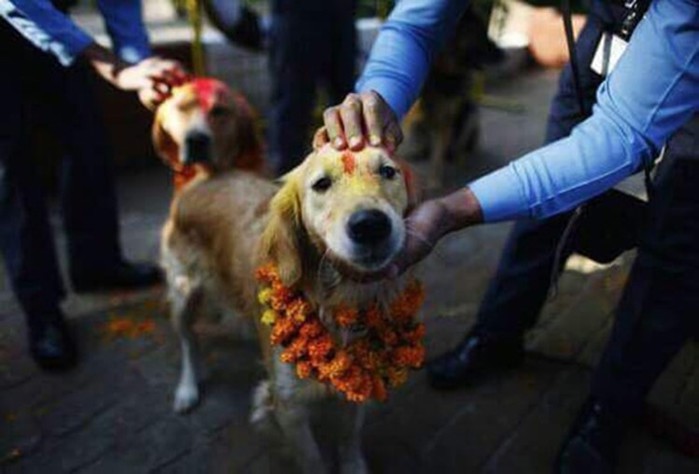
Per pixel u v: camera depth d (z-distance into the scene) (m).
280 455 2.19
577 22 5.70
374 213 1.36
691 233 1.72
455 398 2.45
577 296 3.11
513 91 6.89
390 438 2.26
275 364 1.86
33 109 2.62
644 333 1.90
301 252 1.64
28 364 2.64
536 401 2.44
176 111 2.45
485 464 2.16
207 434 2.29
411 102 1.66
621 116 1.32
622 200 1.84
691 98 1.30
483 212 1.37
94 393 2.49
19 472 2.13
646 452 2.21
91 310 3.01
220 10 4.07
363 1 6.88
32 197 2.48
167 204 4.14
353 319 1.64
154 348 2.76
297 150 3.88
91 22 5.59
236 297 2.18
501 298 2.41
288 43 3.58
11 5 2.08
